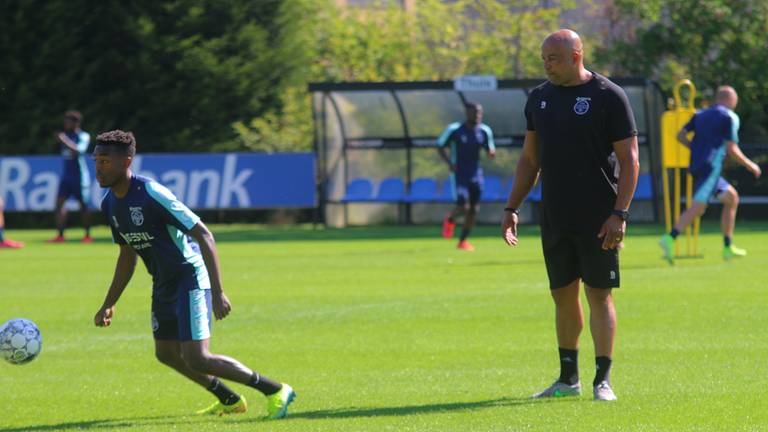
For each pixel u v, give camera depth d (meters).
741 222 107.12
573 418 26.88
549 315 46.22
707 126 63.19
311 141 120.44
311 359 37.16
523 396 30.33
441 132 109.44
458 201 78.75
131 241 26.94
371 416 27.77
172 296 27.28
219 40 118.75
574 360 29.97
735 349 37.56
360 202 108.44
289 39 123.69
